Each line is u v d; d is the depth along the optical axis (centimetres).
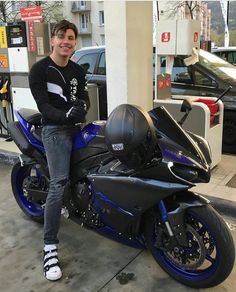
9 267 309
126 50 446
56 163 297
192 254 263
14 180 396
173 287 276
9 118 631
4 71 604
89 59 702
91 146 295
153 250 288
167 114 266
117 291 274
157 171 247
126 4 430
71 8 3712
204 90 588
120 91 464
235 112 570
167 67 525
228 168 489
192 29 480
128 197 262
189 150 252
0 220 393
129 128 237
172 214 254
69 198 312
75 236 353
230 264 250
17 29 560
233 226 363
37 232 366
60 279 290
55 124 298
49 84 296
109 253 323
